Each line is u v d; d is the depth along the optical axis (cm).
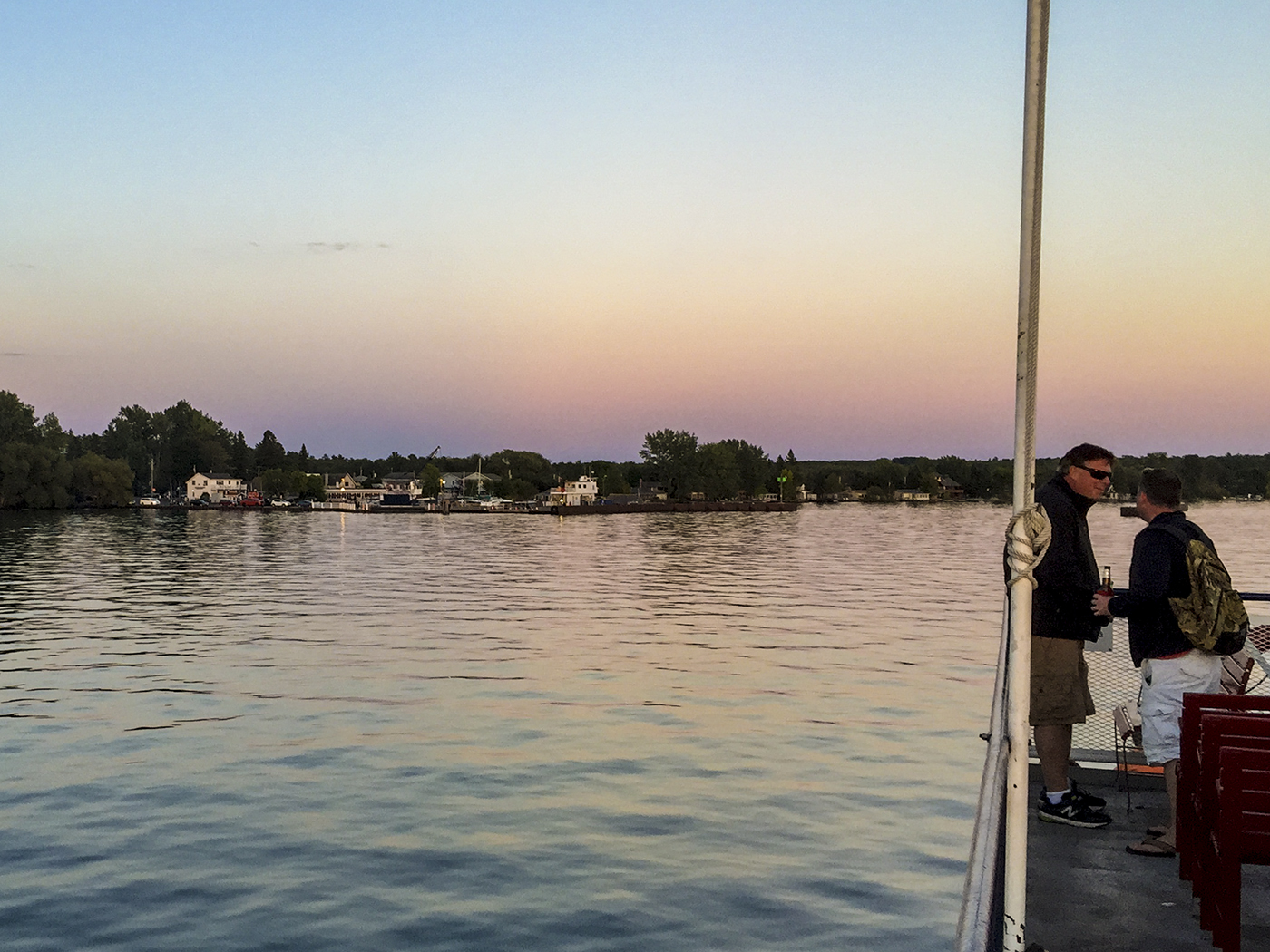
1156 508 688
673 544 12494
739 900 1338
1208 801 527
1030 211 371
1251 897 596
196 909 1324
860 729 2427
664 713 2641
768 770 2025
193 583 7125
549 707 2725
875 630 4491
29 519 17750
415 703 2800
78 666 3506
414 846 1562
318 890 1387
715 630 4506
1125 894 598
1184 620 655
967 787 1894
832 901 1333
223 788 1897
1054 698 709
